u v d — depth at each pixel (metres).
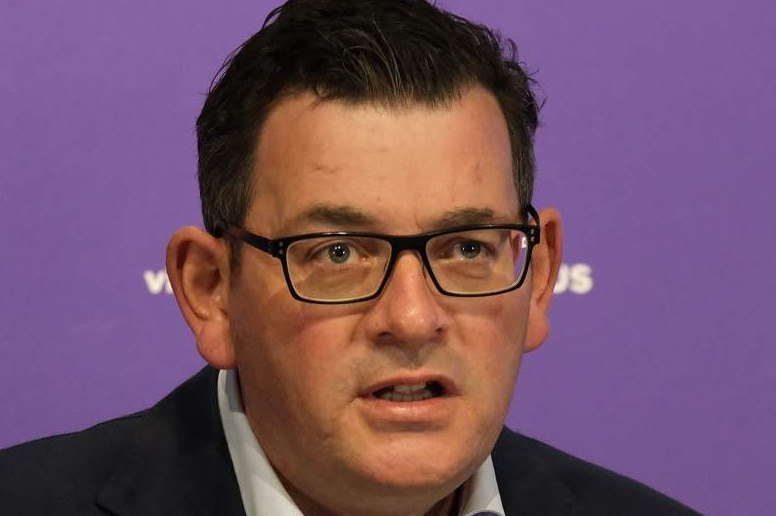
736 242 8.60
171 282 5.70
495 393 5.30
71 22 8.37
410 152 5.08
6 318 8.30
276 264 5.23
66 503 5.77
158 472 5.85
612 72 8.59
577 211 8.55
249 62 5.46
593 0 8.59
